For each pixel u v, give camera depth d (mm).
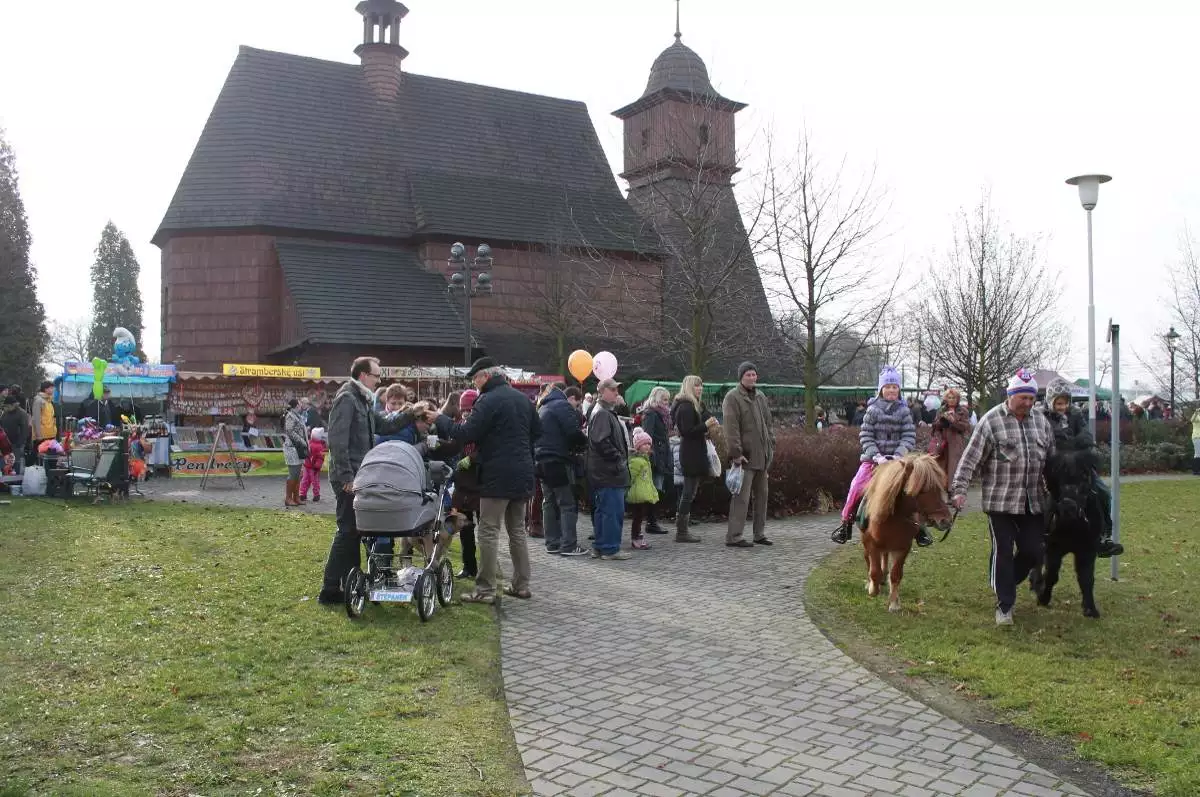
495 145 40625
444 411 10641
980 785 4363
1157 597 8352
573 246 36250
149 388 21234
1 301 51500
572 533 10578
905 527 7629
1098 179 10352
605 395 10430
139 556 9758
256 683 5652
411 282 34281
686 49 38156
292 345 30953
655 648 6734
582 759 4645
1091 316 10500
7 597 7762
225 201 33844
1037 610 7832
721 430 12258
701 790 4289
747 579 9227
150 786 4164
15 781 4141
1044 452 7277
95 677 5688
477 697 5508
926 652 6520
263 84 36625
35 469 15820
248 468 20516
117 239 83500
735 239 23312
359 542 7754
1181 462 25328
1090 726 5039
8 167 53312
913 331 32250
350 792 4156
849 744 4871
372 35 39125
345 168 36344
